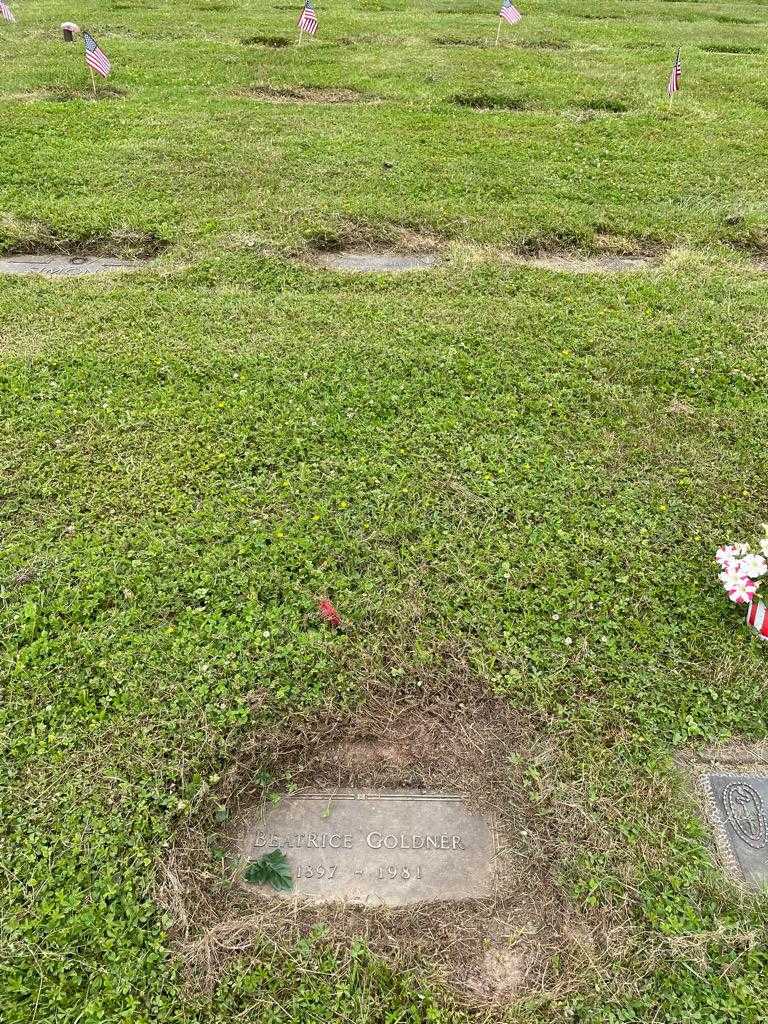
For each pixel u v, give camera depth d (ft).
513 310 18.98
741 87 37.78
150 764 9.66
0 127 29.71
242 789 9.65
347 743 10.16
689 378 16.70
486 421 15.37
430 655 10.95
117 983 7.94
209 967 8.09
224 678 10.63
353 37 45.68
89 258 21.72
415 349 17.43
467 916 8.59
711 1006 7.86
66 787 9.42
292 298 19.38
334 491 13.67
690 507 13.50
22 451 14.28
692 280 20.48
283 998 7.96
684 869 8.87
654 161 27.94
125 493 13.51
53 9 50.83
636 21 53.72
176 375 16.38
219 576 12.00
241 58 40.34
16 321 18.15
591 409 15.76
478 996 8.00
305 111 32.83
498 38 45.16
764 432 15.29
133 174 25.72
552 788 9.58
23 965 8.03
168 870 8.77
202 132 29.78
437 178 25.94
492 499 13.52
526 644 11.16
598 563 12.39
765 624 11.07
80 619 11.41
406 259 21.85
